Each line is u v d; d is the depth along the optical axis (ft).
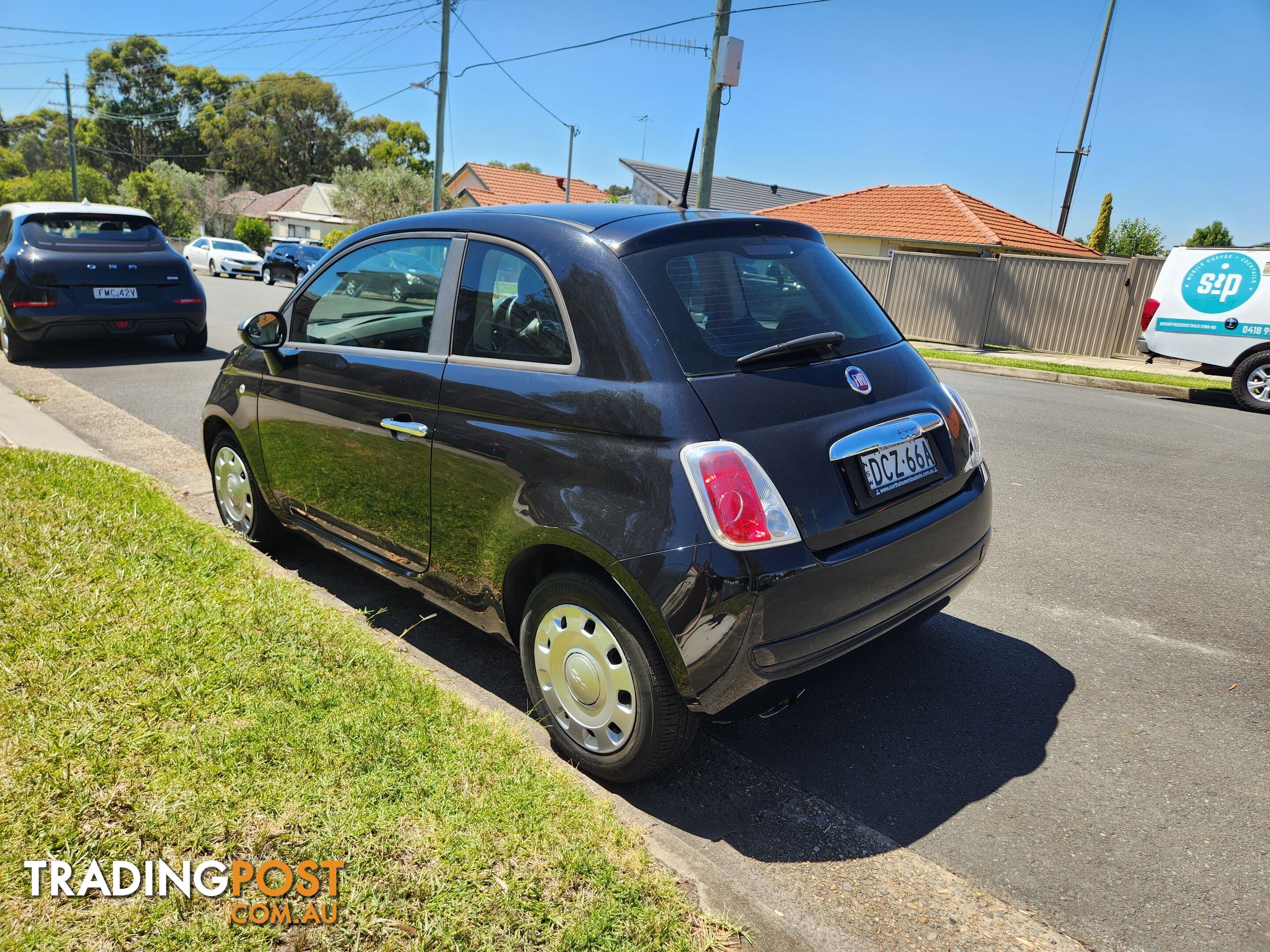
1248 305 34.63
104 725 8.35
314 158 277.64
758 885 7.62
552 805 7.75
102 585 11.29
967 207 74.74
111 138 274.36
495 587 9.50
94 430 22.34
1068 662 11.89
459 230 10.34
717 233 9.56
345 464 11.46
